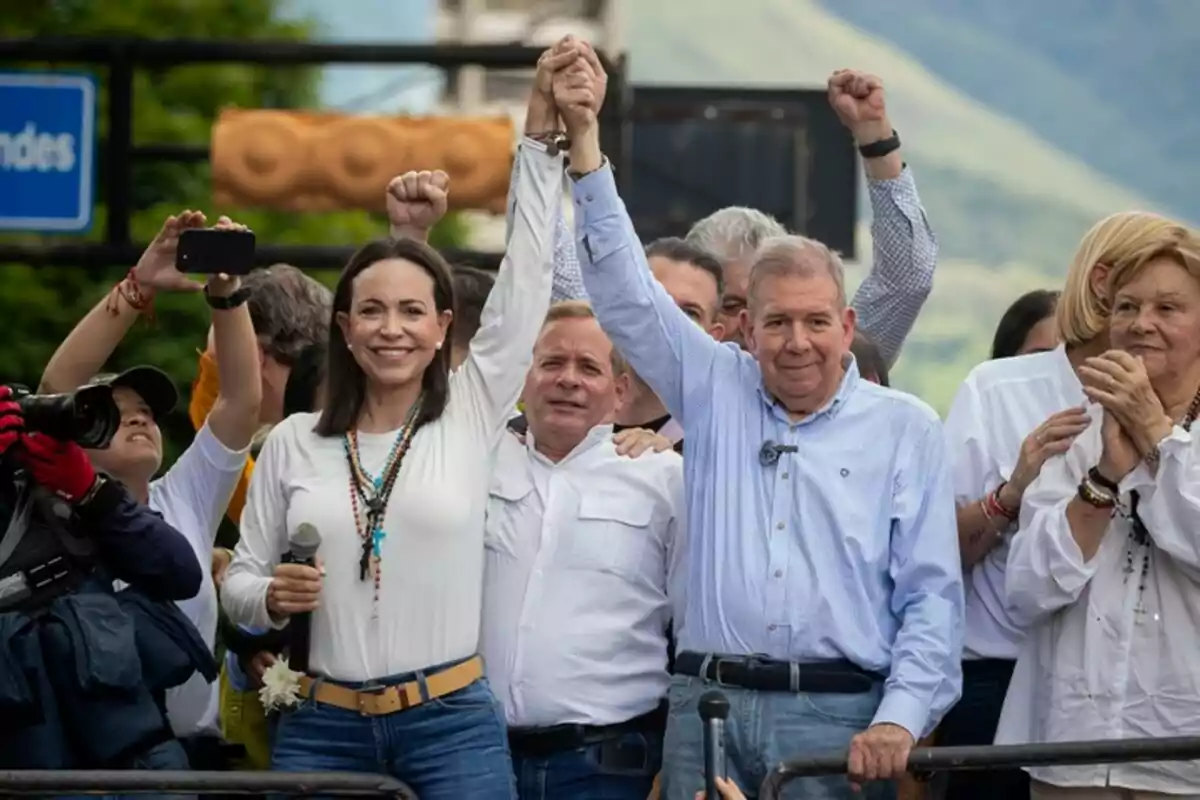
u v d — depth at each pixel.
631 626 13.30
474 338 13.20
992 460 13.92
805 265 12.93
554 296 15.65
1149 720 12.70
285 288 15.09
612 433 13.82
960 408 14.12
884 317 16.14
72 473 12.59
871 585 12.75
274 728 13.93
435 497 12.67
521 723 13.17
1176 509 12.52
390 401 12.98
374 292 12.84
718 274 15.32
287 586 12.45
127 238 21.56
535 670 13.17
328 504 12.72
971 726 13.84
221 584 13.30
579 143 13.20
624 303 13.13
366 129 20.94
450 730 12.52
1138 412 12.52
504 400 13.09
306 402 14.99
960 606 12.80
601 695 13.20
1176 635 12.70
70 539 12.65
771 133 26.52
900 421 12.98
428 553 12.62
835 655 12.63
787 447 12.90
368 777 12.20
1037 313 15.95
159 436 13.73
